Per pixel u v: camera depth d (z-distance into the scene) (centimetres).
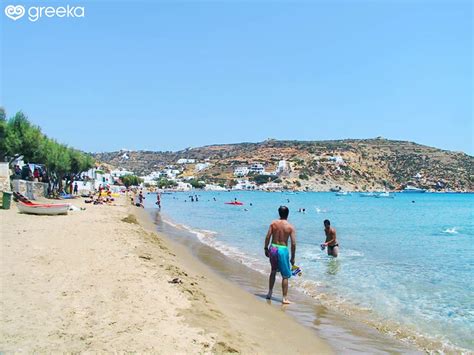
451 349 747
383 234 3034
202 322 702
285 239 1070
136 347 557
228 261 1672
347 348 736
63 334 584
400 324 890
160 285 904
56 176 5034
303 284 1266
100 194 5069
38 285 816
